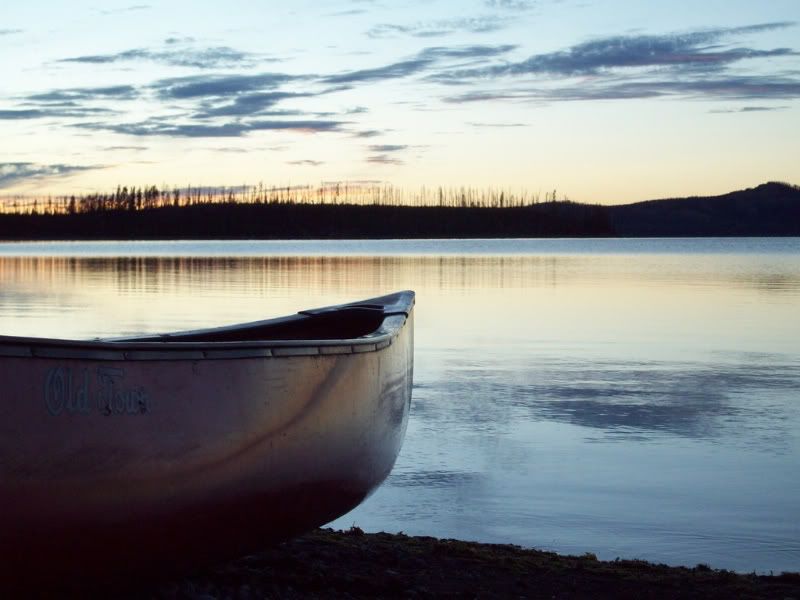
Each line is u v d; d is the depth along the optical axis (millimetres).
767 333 20531
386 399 5559
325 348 4703
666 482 8266
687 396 12602
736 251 111438
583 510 7480
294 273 47719
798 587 5477
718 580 5574
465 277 44750
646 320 23531
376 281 40438
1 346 3299
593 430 10438
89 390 3596
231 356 4148
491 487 8094
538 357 16562
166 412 3889
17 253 98500
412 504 7605
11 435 3357
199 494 4090
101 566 3891
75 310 24656
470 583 5336
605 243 182000
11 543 3488
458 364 15633
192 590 4586
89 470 3629
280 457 4469
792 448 9617
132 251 109188
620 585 5426
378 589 5031
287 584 4996
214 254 91688
